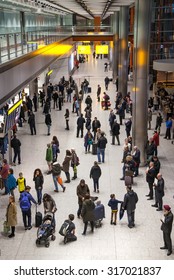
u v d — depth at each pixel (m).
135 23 17.62
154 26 40.94
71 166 16.72
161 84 35.72
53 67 44.56
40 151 20.62
